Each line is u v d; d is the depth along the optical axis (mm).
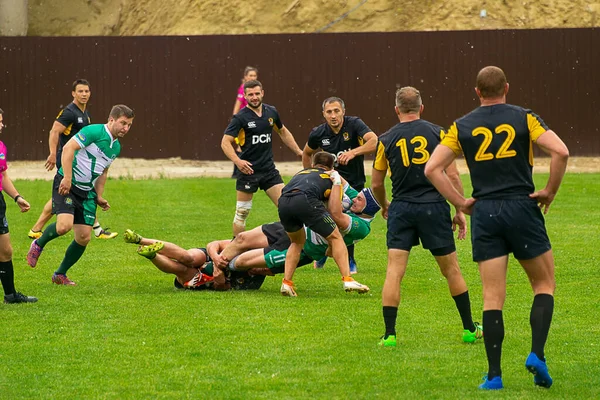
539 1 107250
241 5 112562
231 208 57312
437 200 24750
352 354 23828
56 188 34406
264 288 34000
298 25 110562
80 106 45125
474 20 106875
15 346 24766
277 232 32812
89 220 34250
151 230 48219
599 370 22141
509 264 37969
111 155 34469
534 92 88062
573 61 87688
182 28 112312
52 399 20172
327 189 31500
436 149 21531
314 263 38562
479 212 20984
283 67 87875
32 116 88625
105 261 39594
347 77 88062
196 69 88312
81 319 28062
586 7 106625
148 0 117812
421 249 42344
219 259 32812
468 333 25047
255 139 42406
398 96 25688
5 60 88000
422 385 21000
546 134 20578
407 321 27844
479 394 20203
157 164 86938
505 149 20797
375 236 46812
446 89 88188
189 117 88812
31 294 32281
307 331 26453
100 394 20500
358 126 38094
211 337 25719
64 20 118312
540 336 20406
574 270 36094
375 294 32438
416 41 87812
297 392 20578
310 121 88438
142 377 21812
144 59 88250
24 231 47812
